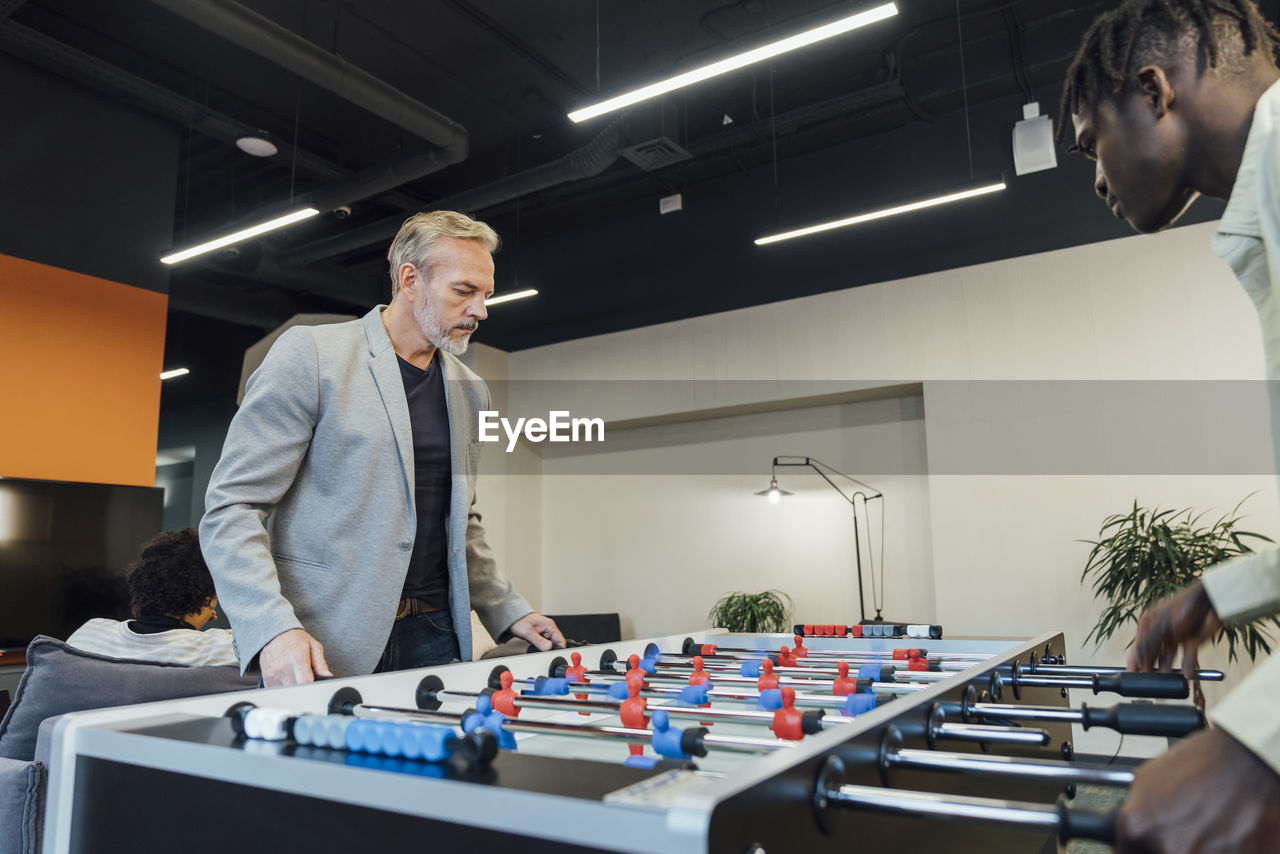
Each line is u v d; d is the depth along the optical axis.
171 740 0.69
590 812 0.48
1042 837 1.25
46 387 4.60
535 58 5.38
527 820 0.50
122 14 4.84
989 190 4.43
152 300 5.17
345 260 7.65
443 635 1.56
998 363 4.98
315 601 1.37
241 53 5.21
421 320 1.52
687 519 6.35
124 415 4.91
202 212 7.05
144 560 1.86
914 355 5.23
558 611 6.80
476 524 1.69
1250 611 0.79
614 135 5.17
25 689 1.41
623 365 6.39
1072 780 0.57
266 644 1.14
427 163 5.29
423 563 1.54
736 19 5.02
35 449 4.51
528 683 1.34
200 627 1.93
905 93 5.19
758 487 6.07
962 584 4.90
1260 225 0.58
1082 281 4.81
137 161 5.21
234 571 1.21
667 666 1.62
